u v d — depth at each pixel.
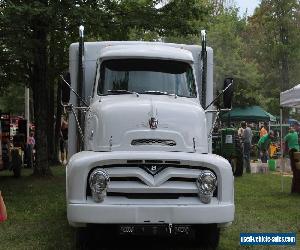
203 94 8.38
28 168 23.00
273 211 10.77
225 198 6.76
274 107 48.62
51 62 18.02
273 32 47.28
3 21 13.23
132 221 6.48
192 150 7.10
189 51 8.66
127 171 6.60
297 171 13.65
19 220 9.70
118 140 7.05
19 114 38.91
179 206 6.55
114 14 16.06
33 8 13.38
